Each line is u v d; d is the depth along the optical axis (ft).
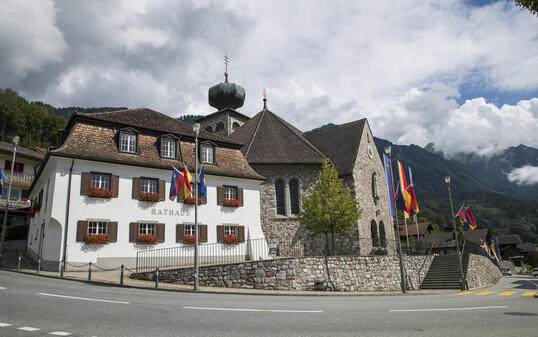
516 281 119.75
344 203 93.40
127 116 86.28
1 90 227.20
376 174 124.77
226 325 26.66
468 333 24.50
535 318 30.66
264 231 103.19
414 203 81.25
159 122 90.17
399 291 76.54
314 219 94.02
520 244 355.15
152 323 26.94
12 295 38.19
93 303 35.40
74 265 69.26
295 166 108.88
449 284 86.69
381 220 122.01
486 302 45.21
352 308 36.88
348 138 122.52
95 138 77.00
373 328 26.00
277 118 130.82
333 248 105.81
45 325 25.64
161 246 78.54
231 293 54.19
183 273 63.05
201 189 71.46
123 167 77.41
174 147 86.38
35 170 150.30
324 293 60.44
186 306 35.83
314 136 135.44
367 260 77.00
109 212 74.28
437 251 238.48
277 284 65.16
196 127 62.69
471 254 101.04
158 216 79.46
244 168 95.66
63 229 69.36
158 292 50.57
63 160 71.72
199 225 83.92
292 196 107.96
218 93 160.04
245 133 123.75
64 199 70.54
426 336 23.54
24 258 93.25
